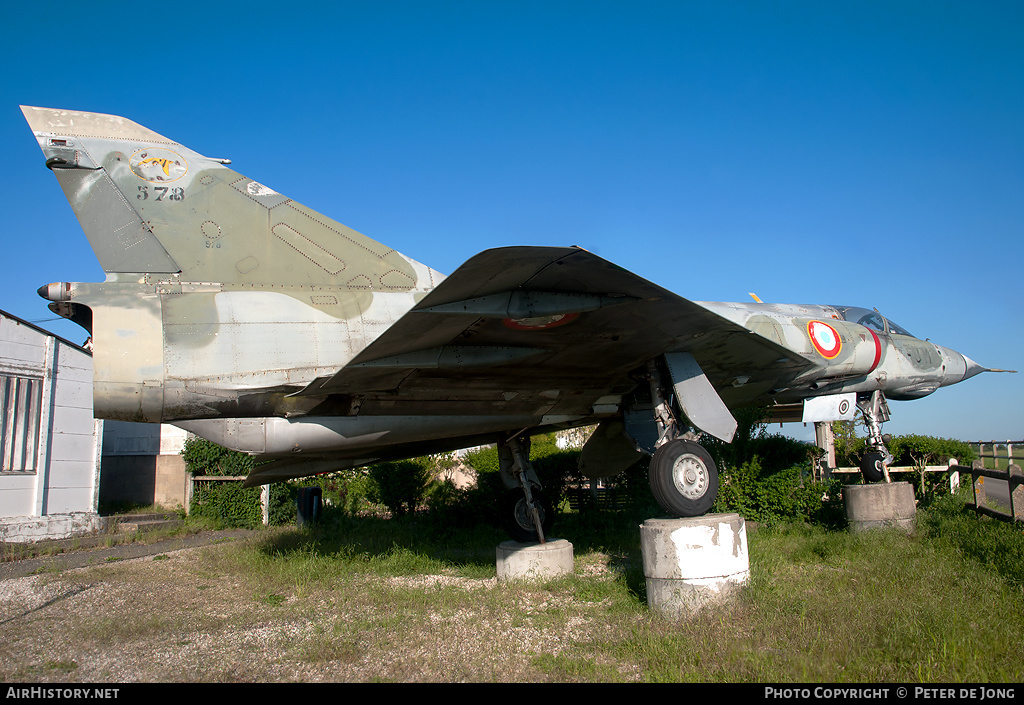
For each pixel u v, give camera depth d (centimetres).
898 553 713
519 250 420
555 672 426
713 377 769
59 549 1061
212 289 665
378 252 727
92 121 670
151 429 1859
